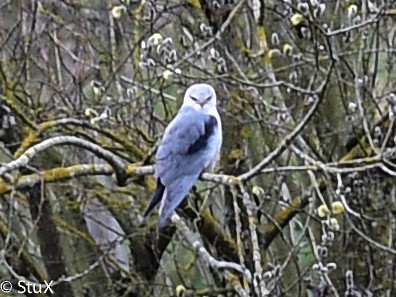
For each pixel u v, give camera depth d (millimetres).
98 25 13250
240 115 12250
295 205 12281
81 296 13141
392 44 12438
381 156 9172
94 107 11477
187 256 14828
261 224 12617
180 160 9562
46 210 12422
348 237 12469
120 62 12438
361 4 11812
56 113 11844
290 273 13102
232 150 12656
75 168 9492
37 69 13406
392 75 13234
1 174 8297
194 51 10445
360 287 12258
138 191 12859
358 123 11984
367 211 12414
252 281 8031
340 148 12453
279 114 11305
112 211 13102
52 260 12703
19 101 11672
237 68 11203
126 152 10922
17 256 11570
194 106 10016
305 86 12359
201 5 11688
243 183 9070
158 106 13711
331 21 11531
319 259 9359
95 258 13273
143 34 12125
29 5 13312
